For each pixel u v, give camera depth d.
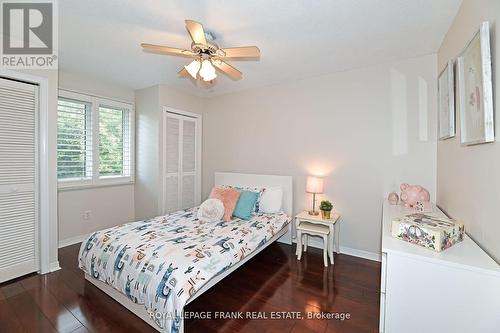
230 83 3.54
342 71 3.03
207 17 1.88
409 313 1.25
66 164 3.21
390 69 2.74
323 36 2.17
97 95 3.44
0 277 2.25
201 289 1.72
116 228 2.40
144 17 1.89
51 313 1.86
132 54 2.59
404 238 1.41
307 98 3.30
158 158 3.63
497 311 1.07
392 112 2.74
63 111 3.16
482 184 1.37
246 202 3.03
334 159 3.12
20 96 2.31
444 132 2.09
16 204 2.33
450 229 1.34
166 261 1.75
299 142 3.38
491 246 1.26
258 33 2.11
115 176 3.74
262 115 3.70
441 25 1.98
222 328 1.74
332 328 1.75
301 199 3.38
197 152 4.31
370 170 2.89
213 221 2.75
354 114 2.97
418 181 2.61
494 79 1.24
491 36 1.26
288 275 2.52
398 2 1.69
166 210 3.75
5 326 1.72
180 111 3.93
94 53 2.56
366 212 2.93
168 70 3.05
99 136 3.53
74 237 3.28
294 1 1.68
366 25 1.98
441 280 1.17
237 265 2.12
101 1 1.70
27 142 2.37
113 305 1.97
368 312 1.93
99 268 2.02
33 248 2.45
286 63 2.79
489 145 1.29
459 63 1.62
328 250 2.92
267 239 2.57
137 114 3.88
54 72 2.52
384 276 1.34
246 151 3.87
